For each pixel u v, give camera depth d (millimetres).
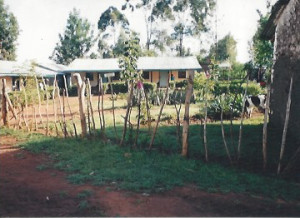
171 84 39531
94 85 42281
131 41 23234
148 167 7156
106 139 9977
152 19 64375
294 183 6281
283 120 11156
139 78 22047
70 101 27953
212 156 8219
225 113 14891
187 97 7941
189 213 4965
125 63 22875
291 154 8211
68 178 6617
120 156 8109
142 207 5188
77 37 74688
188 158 7930
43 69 41594
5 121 13398
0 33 56156
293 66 10328
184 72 42656
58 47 77688
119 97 29734
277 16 11602
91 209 5117
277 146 9086
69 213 4984
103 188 6020
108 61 43781
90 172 6914
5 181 6492
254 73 28609
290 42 10594
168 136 10531
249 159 7871
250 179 6367
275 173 6902
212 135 10680
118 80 42250
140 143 9516
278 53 11742
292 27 10445
